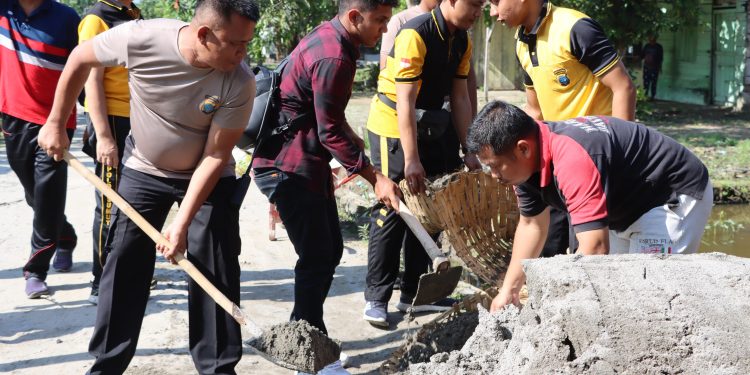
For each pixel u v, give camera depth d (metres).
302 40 4.08
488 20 16.70
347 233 7.12
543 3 4.31
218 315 3.66
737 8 17.98
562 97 4.34
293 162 4.02
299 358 3.51
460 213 4.53
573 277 2.59
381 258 4.85
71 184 9.05
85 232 6.96
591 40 4.14
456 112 4.96
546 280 2.66
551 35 4.28
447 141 4.97
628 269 2.65
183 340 4.62
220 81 3.33
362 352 4.55
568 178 3.09
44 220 5.22
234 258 3.70
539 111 4.80
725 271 2.59
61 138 3.68
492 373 2.84
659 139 3.40
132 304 3.67
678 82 20.19
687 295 2.47
